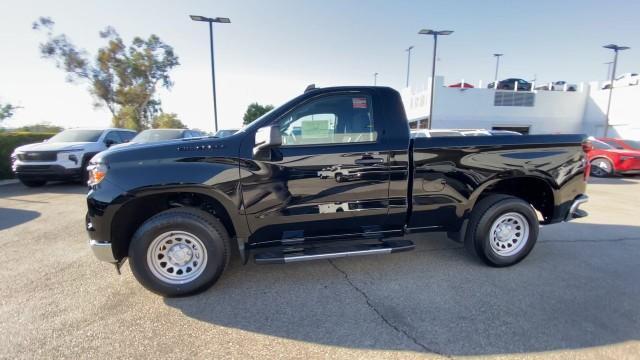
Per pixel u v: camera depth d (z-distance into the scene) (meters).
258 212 2.87
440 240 4.31
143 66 31.25
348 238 3.19
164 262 2.82
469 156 3.20
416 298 2.80
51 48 28.12
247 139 2.85
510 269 3.39
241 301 2.78
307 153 2.88
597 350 2.13
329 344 2.21
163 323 2.46
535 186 3.67
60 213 5.93
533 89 28.08
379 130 3.04
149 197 2.85
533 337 2.26
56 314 2.58
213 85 17.70
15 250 4.03
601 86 27.19
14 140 11.11
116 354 2.12
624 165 10.87
